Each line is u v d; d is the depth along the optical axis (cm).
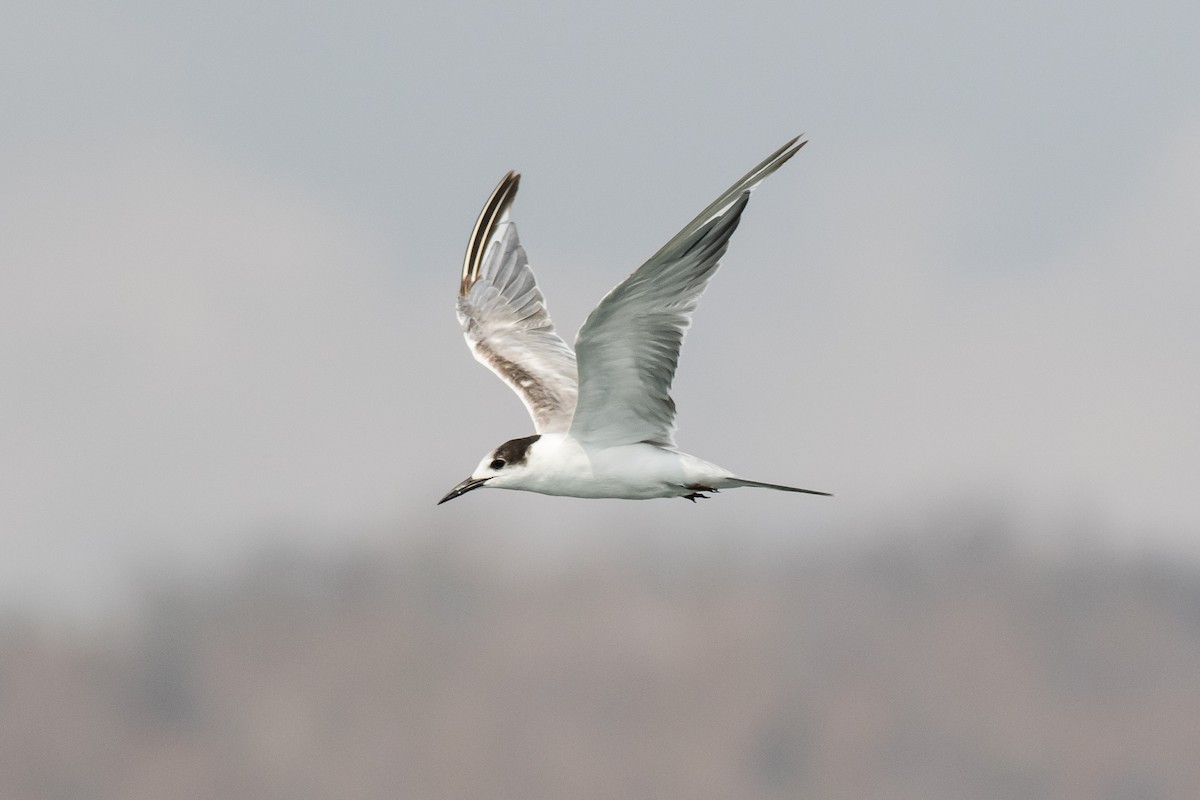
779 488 1395
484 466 1429
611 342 1327
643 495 1416
